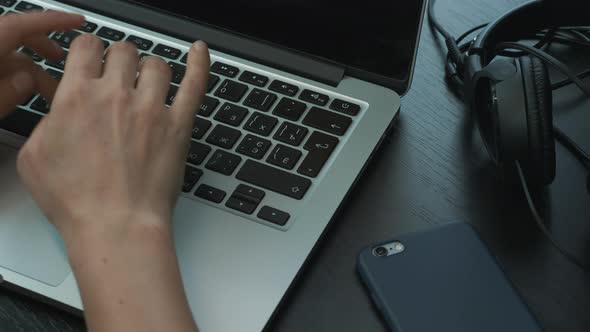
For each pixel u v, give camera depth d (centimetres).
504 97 61
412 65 70
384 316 57
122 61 62
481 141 71
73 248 53
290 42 73
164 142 58
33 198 59
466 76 68
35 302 58
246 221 61
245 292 57
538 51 63
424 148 70
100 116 58
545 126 60
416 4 67
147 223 53
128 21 78
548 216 64
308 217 61
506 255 62
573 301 59
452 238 61
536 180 62
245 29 75
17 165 59
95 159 56
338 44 71
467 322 56
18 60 66
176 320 49
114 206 54
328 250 62
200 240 60
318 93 71
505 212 65
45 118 59
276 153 65
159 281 51
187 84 62
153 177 56
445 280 58
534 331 55
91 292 51
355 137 67
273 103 70
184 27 77
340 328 58
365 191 67
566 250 62
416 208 65
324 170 65
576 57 78
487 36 71
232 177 64
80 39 64
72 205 54
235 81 72
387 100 70
